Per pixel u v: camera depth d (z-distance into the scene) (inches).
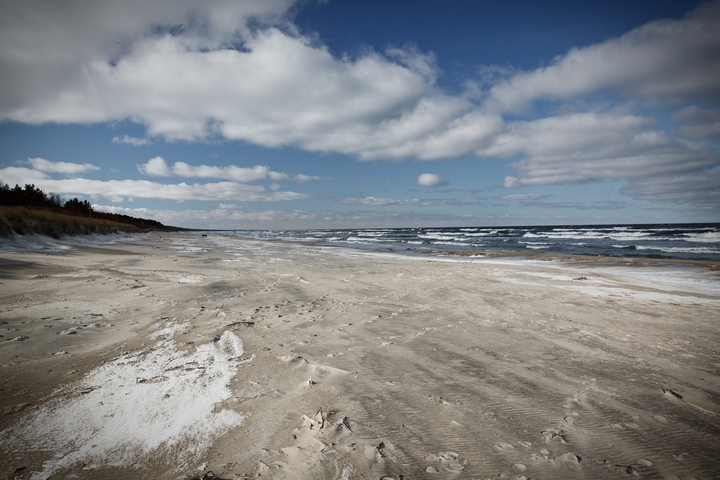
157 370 135.4
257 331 191.3
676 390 125.8
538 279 406.0
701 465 84.9
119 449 86.7
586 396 121.0
